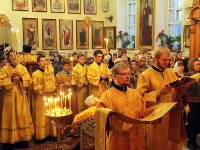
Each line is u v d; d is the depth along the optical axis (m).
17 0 14.36
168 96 3.25
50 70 5.25
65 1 15.27
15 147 5.09
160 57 3.30
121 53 11.38
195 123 4.98
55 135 5.39
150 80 3.33
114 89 2.82
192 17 8.19
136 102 2.86
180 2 12.09
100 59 5.85
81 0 15.56
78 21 15.54
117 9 15.25
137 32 13.52
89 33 15.79
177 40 11.63
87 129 4.06
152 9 12.57
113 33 15.45
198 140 5.59
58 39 15.26
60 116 3.42
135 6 14.61
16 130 5.02
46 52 15.05
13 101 4.93
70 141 5.27
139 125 2.86
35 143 5.34
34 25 14.73
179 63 5.07
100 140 2.50
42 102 5.29
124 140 2.78
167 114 3.24
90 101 3.92
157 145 3.25
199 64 4.78
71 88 5.54
